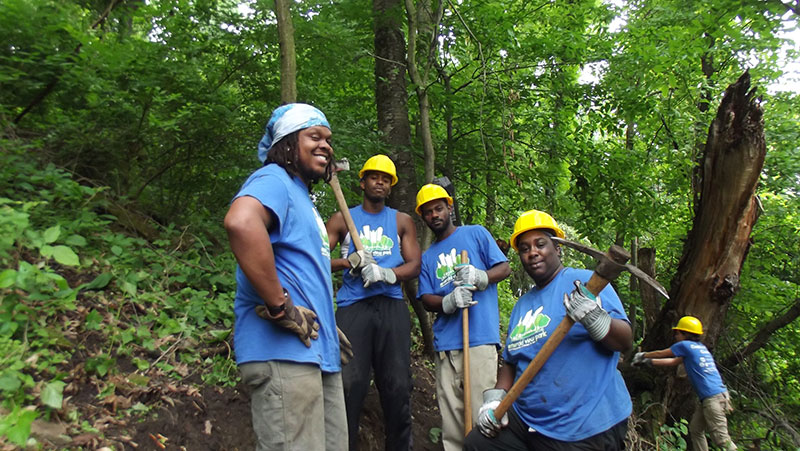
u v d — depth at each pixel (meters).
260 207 1.70
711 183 5.45
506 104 6.03
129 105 3.58
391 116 5.13
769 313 8.57
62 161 3.69
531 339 2.63
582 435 2.36
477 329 3.32
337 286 4.42
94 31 3.93
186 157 4.18
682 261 5.80
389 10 5.11
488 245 3.49
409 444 3.05
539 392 2.49
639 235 7.80
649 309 6.73
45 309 2.51
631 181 7.12
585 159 7.20
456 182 7.66
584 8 6.73
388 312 3.09
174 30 4.21
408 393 3.04
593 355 2.45
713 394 5.12
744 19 6.08
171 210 4.30
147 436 2.28
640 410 5.57
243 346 1.81
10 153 3.29
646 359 5.47
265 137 2.05
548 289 2.68
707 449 5.42
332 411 2.01
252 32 4.34
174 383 2.62
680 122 7.71
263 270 1.63
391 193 5.01
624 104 6.61
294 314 1.74
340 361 2.10
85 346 2.52
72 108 3.74
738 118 5.25
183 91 3.90
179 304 3.18
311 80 5.03
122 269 3.15
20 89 3.45
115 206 3.69
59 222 3.13
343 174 4.30
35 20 3.40
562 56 6.11
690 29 6.01
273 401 1.75
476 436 2.66
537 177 7.11
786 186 8.10
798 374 8.66
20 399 2.00
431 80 6.01
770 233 8.84
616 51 6.41
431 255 3.61
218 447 2.49
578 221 7.83
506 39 5.57
